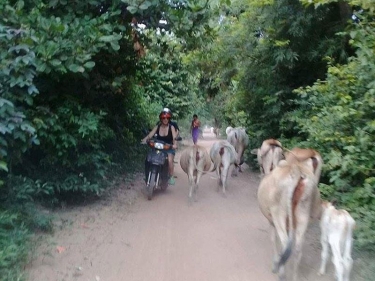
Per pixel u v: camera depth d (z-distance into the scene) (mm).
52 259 4211
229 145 7676
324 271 4074
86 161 5734
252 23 8477
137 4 5262
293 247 3768
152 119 12391
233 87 12891
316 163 4754
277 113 8977
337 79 5559
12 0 4852
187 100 16578
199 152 7098
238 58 9234
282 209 3725
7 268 3670
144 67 8562
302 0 5656
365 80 5008
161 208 6578
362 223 4516
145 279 3969
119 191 7363
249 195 7664
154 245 4895
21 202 4906
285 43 7363
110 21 5543
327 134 5363
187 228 5590
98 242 4859
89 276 3953
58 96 5664
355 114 4980
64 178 5734
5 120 3869
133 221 5805
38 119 4711
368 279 3830
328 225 3850
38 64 4312
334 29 7273
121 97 8578
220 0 6645
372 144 4809
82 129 5270
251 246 4945
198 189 8078
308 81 8688
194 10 5953
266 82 9094
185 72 14680
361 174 5137
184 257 4555
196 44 6922
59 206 5941
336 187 5273
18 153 4430
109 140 8109
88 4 5496
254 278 4051
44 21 4516
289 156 5078
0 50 4012
